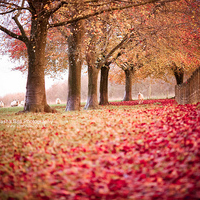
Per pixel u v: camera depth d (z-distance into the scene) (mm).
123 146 7297
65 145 8141
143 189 4625
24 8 16094
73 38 20453
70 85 20938
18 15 17922
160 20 21594
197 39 24016
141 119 11266
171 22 21844
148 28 21750
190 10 21250
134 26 21344
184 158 5504
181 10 21422
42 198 4734
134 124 10227
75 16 17266
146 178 5039
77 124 11625
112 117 13062
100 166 6027
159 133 8125
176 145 6359
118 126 10227
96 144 7906
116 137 8438
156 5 19672
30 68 17641
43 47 17531
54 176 5730
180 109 13273
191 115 10227
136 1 17578
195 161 5098
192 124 8266
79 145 7980
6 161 7035
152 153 6406
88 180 5273
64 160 6617
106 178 5277
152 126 9453
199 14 21109
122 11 18891
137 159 6188
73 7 17078
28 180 5656
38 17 16578
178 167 5168
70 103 20844
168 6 20781
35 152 7711
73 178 5477
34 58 17422
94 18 19141
